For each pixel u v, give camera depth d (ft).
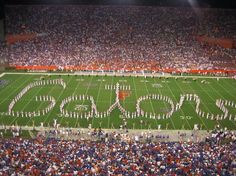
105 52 251.39
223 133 126.00
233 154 95.61
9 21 278.67
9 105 156.87
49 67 236.02
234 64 239.50
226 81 210.79
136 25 279.49
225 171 84.48
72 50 252.83
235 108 159.02
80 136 126.00
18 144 99.81
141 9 296.10
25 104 159.84
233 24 281.74
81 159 88.84
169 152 95.71
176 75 224.74
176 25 279.69
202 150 98.48
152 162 88.33
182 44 260.21
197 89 191.31
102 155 92.27
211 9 296.30
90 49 253.85
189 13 292.40
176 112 152.25
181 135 128.36
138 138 123.34
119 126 135.95
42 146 98.73
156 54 249.96
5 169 82.79
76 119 142.31
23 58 243.81
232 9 296.10
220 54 250.37
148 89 189.26
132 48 255.70
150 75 223.51
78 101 165.48
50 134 127.24
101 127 134.92
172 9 296.10
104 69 234.79
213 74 228.22
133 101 166.71
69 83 199.31
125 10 294.87
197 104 160.04
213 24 281.13
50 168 83.10
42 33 268.82
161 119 143.74
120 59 244.83
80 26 277.03
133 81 206.80
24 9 291.99
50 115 146.20
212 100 171.01
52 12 289.74
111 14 290.35
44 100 165.78
